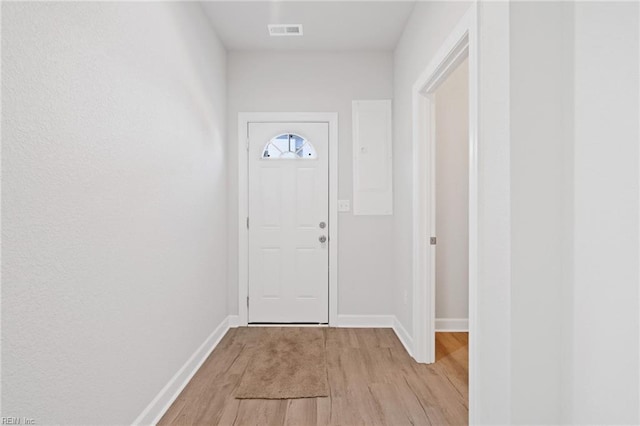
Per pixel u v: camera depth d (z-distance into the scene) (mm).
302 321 3299
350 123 3273
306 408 1869
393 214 3236
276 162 3295
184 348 2143
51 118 1075
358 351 2658
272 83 3270
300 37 3004
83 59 1220
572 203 1160
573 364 1158
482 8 1410
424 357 2439
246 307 3289
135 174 1571
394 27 2828
